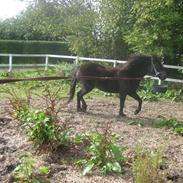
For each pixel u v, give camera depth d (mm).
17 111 9227
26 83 16891
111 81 11781
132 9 19297
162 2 17656
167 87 17016
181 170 7137
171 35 18391
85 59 20484
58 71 20266
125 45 22312
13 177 6398
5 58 32406
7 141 8281
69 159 7414
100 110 12664
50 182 6410
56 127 7758
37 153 7566
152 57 11719
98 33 22766
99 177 6684
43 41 34125
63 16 25234
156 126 10641
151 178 6156
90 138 7867
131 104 14172
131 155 7613
